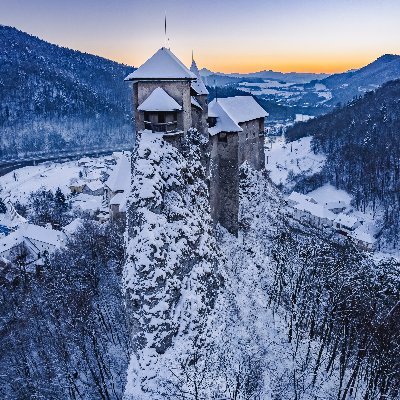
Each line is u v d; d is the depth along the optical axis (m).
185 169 40.97
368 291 38.47
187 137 42.38
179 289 36.53
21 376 37.78
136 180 37.19
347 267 43.06
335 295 38.09
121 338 43.53
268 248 54.38
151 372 32.78
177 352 34.09
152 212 36.25
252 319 40.59
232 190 52.84
